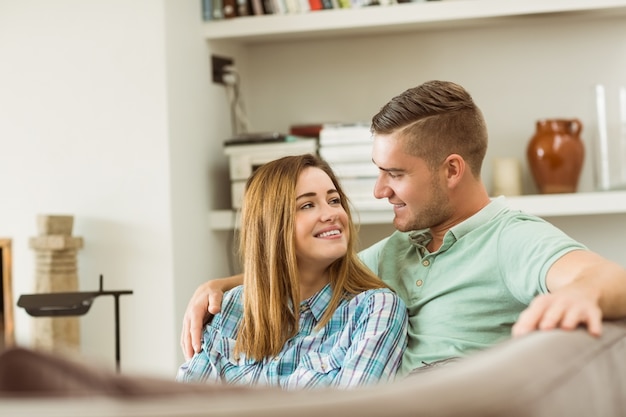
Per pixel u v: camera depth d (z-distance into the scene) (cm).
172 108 329
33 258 342
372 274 193
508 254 174
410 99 191
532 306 111
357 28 345
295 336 187
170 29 329
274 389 66
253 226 191
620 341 114
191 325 194
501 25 357
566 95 355
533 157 336
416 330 184
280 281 188
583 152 336
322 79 376
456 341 177
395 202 193
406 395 65
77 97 337
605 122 337
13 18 344
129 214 330
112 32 332
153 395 62
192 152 340
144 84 329
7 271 344
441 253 187
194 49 344
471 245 181
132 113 330
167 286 326
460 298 179
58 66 339
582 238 354
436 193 189
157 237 327
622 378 109
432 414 63
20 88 343
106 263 333
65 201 338
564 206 323
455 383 70
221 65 364
